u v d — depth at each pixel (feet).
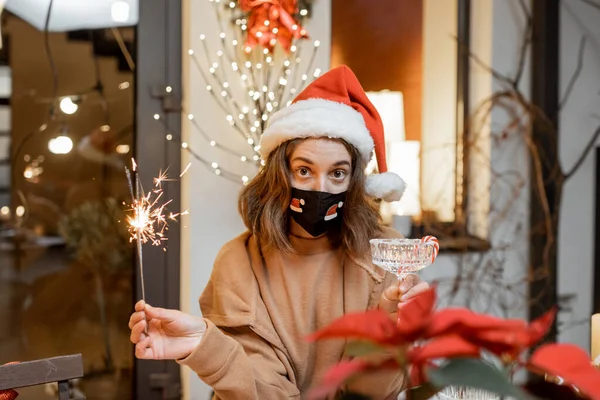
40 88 7.15
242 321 4.57
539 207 8.41
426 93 8.09
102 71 7.25
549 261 8.46
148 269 7.18
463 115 8.20
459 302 8.23
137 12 7.13
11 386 3.85
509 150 8.36
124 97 7.29
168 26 7.17
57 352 7.36
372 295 4.78
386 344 1.87
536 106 8.34
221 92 6.97
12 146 7.13
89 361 7.43
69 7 7.15
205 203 7.02
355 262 4.79
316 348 4.74
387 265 4.07
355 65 7.72
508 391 1.79
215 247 7.06
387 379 4.00
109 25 7.22
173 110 7.16
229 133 7.03
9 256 7.18
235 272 4.80
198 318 4.03
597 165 8.77
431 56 8.07
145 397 7.25
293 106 4.71
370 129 4.86
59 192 7.29
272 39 6.32
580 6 8.55
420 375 1.94
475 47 8.25
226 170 7.04
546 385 2.15
